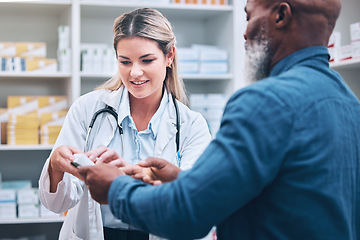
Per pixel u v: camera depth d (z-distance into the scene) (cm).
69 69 351
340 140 96
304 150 91
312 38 101
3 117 346
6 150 375
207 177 88
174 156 173
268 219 94
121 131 169
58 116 344
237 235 97
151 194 92
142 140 173
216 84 403
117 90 175
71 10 346
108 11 369
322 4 99
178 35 414
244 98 92
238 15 372
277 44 102
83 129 171
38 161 381
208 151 92
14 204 330
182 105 181
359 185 102
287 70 100
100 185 101
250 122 88
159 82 162
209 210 88
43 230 379
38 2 340
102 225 164
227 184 87
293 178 91
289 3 98
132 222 95
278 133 89
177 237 91
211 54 375
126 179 98
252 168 87
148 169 120
